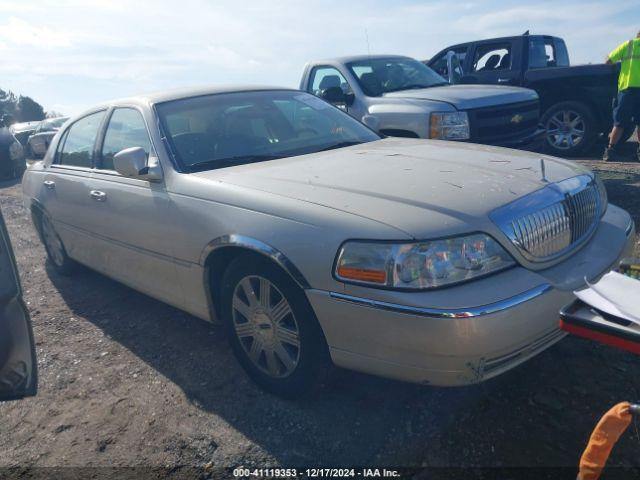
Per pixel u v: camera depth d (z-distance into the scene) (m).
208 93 3.98
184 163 3.36
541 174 2.88
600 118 7.82
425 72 7.52
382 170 2.95
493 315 2.20
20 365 2.24
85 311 4.35
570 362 2.99
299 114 4.10
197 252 3.05
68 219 4.42
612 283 1.76
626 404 1.74
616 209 3.27
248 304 2.95
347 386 2.95
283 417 2.77
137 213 3.47
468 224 2.34
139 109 3.79
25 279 5.24
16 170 11.63
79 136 4.51
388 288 2.27
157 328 3.93
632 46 6.91
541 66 8.85
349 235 2.38
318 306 2.47
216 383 3.14
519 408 2.65
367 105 6.60
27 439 2.82
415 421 2.63
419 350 2.24
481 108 6.01
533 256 2.48
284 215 2.61
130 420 2.88
